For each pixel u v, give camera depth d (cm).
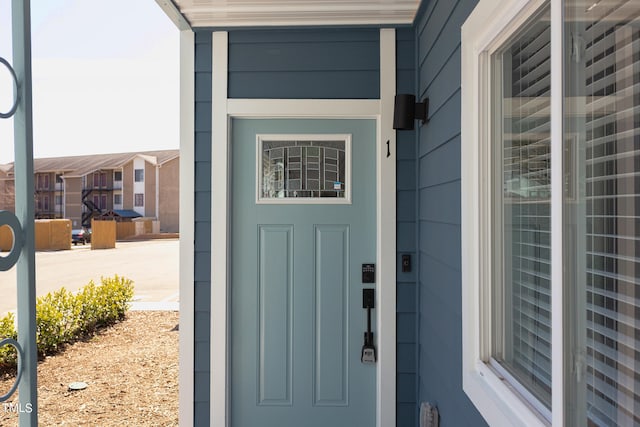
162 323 639
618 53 81
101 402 386
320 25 258
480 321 158
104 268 1107
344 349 270
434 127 216
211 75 265
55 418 355
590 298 90
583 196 92
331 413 269
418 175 255
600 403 87
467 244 163
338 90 265
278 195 273
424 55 238
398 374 261
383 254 262
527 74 129
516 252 140
